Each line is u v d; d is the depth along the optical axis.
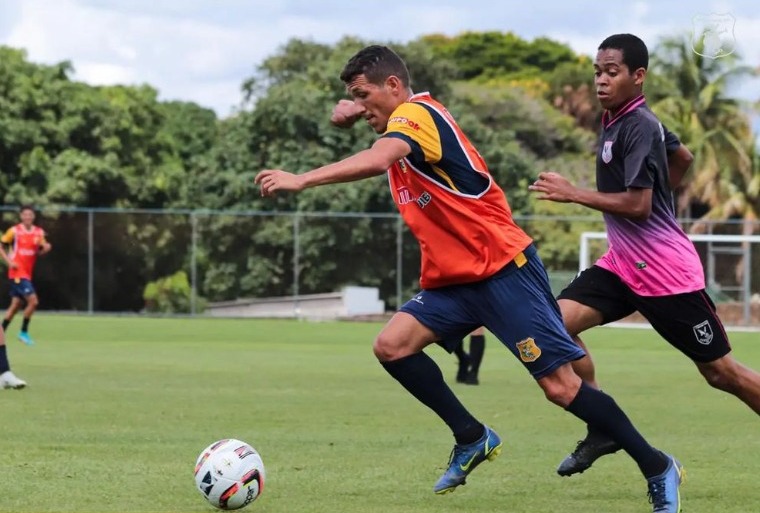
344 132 126.06
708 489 21.84
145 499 19.95
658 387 44.78
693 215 175.38
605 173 21.36
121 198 132.88
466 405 36.84
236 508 18.88
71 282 105.88
